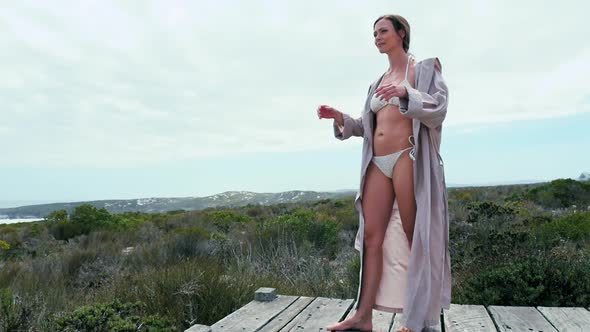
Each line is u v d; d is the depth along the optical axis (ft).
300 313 12.78
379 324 11.35
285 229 37.47
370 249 10.42
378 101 10.44
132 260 34.55
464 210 47.03
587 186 63.72
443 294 10.20
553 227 31.99
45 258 36.37
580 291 16.80
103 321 13.03
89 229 56.80
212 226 58.80
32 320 18.04
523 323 11.43
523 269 18.06
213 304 18.67
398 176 10.09
